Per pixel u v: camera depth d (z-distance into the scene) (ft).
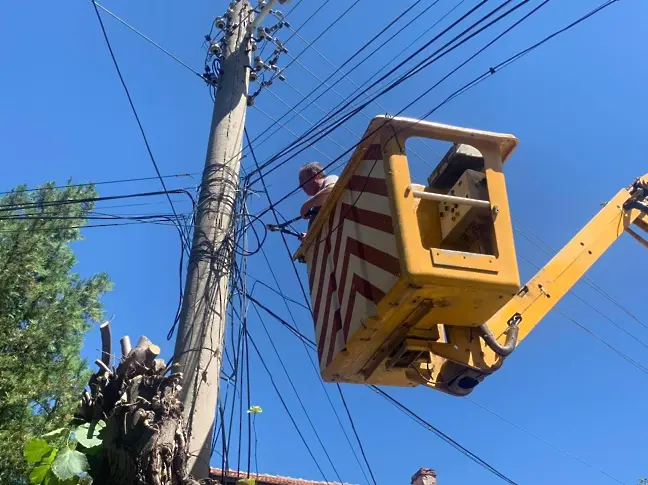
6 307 40.11
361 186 14.94
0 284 39.45
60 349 42.19
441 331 15.16
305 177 19.93
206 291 16.85
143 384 12.68
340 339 15.03
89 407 12.83
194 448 14.26
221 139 20.81
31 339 39.22
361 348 14.56
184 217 19.49
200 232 18.06
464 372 14.73
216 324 16.43
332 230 16.34
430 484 46.96
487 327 16.14
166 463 11.79
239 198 19.90
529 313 17.83
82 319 44.47
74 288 45.57
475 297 12.83
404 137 13.76
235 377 18.06
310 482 40.22
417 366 14.96
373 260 13.84
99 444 12.17
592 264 19.77
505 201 13.50
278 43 26.16
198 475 13.97
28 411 36.29
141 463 11.56
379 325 13.64
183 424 12.71
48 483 12.19
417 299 12.80
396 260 12.82
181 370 15.28
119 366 12.98
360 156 14.87
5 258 40.78
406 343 13.97
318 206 18.21
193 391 15.02
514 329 16.97
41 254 43.45
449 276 12.31
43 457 12.48
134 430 11.86
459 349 14.38
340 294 15.34
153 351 13.21
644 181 21.53
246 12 25.25
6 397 35.45
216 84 24.44
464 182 13.96
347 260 15.19
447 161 14.70
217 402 15.79
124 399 12.31
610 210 21.08
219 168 19.72
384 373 15.78
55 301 43.14
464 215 13.58
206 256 17.51
